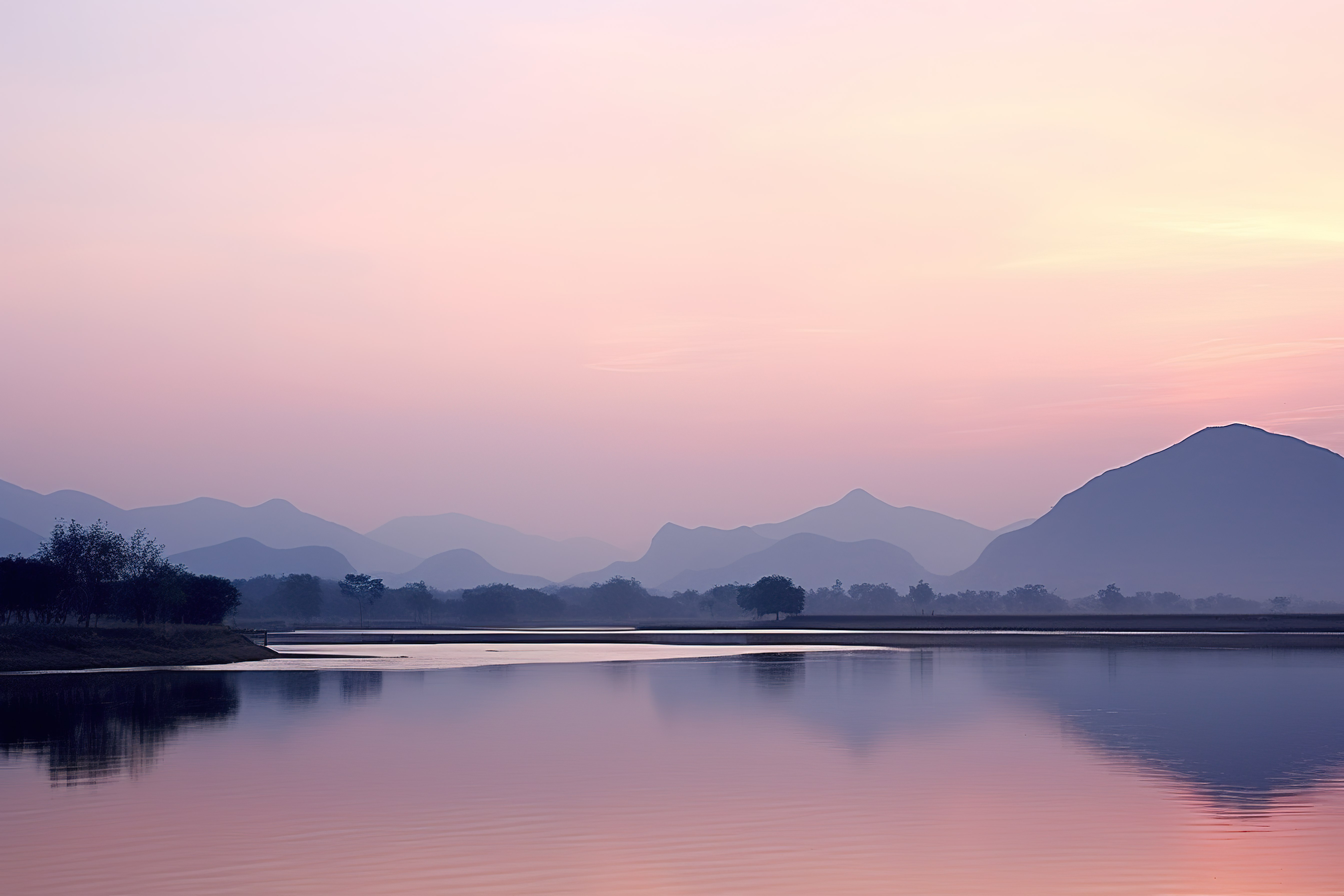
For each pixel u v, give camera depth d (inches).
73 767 1362.0
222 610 5462.6
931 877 831.1
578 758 1414.9
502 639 6673.2
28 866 866.8
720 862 878.4
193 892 793.6
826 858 889.5
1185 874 836.6
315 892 792.3
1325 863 864.9
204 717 1925.4
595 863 875.4
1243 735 1614.2
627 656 4215.1
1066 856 893.2
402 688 2564.0
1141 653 4101.9
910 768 1325.0
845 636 6555.1
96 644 3732.8
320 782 1245.1
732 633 7775.6
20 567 4180.6
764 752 1464.1
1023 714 1913.1
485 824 1016.9
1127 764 1357.0
